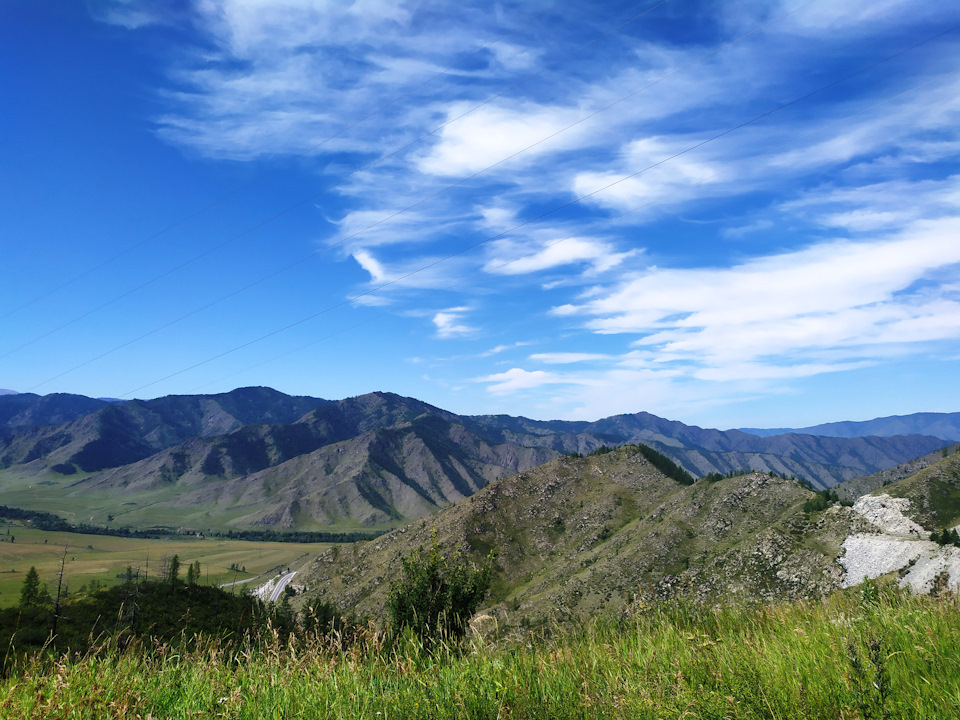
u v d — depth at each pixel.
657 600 7.83
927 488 153.62
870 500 154.62
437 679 5.58
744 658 5.61
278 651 6.36
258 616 6.99
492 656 6.24
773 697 4.66
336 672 5.88
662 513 195.00
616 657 6.07
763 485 176.38
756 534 149.75
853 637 5.71
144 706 5.02
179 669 6.00
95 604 39.94
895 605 6.86
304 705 5.05
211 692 5.31
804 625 6.82
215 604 50.44
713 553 150.00
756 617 7.48
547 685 5.27
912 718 4.17
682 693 4.84
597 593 144.00
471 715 4.79
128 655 6.05
